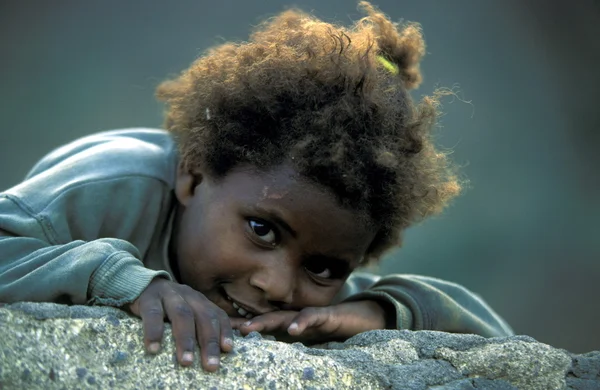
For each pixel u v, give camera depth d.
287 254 3.41
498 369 2.94
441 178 3.88
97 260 2.89
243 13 13.58
